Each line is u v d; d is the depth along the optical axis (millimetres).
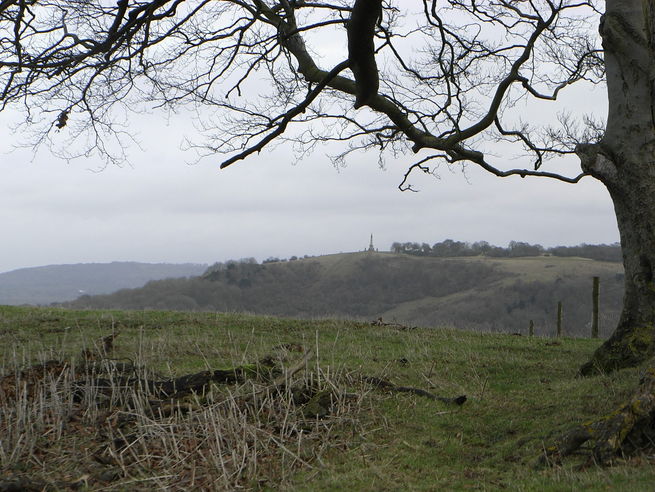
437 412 8898
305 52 11945
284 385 8969
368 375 10438
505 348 13969
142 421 7562
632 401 6551
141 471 6855
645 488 5367
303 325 16625
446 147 11609
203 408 8164
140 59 11805
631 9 10078
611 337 10281
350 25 8406
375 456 7344
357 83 9641
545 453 6715
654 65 7859
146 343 13383
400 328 16750
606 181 10242
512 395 9742
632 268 10086
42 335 14727
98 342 13117
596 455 6355
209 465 6848
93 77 11617
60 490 6336
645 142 9984
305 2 11914
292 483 6629
